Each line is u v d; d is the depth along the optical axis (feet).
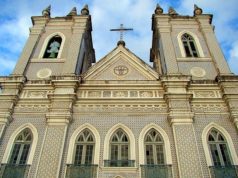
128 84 57.57
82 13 77.46
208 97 54.80
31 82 58.44
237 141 48.60
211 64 63.10
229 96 53.52
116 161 46.37
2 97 54.70
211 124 50.96
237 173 44.11
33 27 73.67
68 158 46.80
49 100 54.90
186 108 51.96
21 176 44.52
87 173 44.65
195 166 44.47
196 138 48.93
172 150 47.60
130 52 65.57
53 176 43.70
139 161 46.37
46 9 78.95
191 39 70.95
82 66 71.87
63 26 74.69
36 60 65.16
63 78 57.36
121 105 54.39
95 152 47.70
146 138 49.96
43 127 51.24
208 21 73.97
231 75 56.95
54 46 70.23
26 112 53.67
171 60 63.31
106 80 58.49
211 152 47.73
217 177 43.75
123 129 51.08
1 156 47.39
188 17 75.46
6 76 57.98
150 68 62.28
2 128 50.26
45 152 46.57
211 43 67.72
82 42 70.95
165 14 75.51
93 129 50.98
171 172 44.68
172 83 56.13
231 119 51.13
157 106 54.19
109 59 64.54
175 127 49.34
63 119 50.85
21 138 50.47
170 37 69.82
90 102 54.85
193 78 60.08
